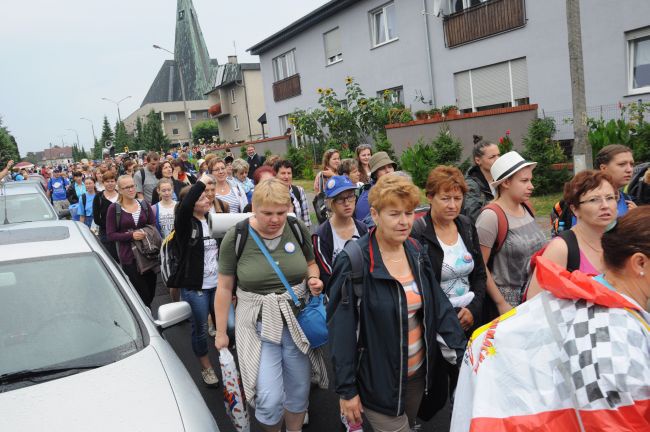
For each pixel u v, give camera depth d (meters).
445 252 3.21
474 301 3.25
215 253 4.43
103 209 7.18
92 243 3.65
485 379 1.74
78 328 2.92
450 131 13.05
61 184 15.97
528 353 1.68
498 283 3.57
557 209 3.92
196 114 91.19
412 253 2.73
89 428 2.32
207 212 4.46
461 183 3.16
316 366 3.41
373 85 19.75
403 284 2.65
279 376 3.21
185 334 6.06
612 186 2.77
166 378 2.67
